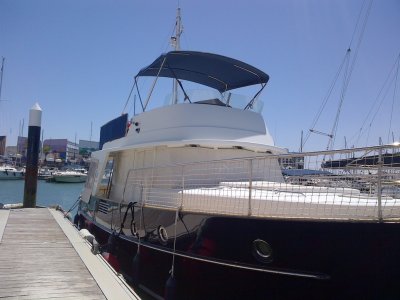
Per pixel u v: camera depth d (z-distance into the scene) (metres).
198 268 6.55
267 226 5.48
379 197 4.89
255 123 9.36
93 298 5.25
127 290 5.54
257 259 5.71
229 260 6.03
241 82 11.17
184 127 8.75
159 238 7.47
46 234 9.64
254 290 5.83
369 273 4.93
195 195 6.80
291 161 6.24
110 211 10.02
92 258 7.29
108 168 11.91
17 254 7.54
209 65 10.12
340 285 5.11
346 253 4.98
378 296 4.94
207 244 6.30
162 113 9.31
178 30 12.46
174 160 8.69
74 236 9.40
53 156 86.25
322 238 5.08
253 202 5.89
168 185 8.54
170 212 7.15
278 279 5.55
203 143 8.32
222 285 6.23
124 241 9.12
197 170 8.50
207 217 6.27
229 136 8.83
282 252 5.40
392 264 4.83
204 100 9.49
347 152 5.07
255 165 8.63
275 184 6.80
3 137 82.75
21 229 10.26
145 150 9.62
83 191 13.91
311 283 5.29
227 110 9.09
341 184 5.98
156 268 7.64
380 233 4.82
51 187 49.91
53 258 7.30
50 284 5.79
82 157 84.94
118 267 9.18
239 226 5.81
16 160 76.62
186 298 6.92
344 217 5.06
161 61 9.81
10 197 35.81
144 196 8.38
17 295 5.31
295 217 5.27
